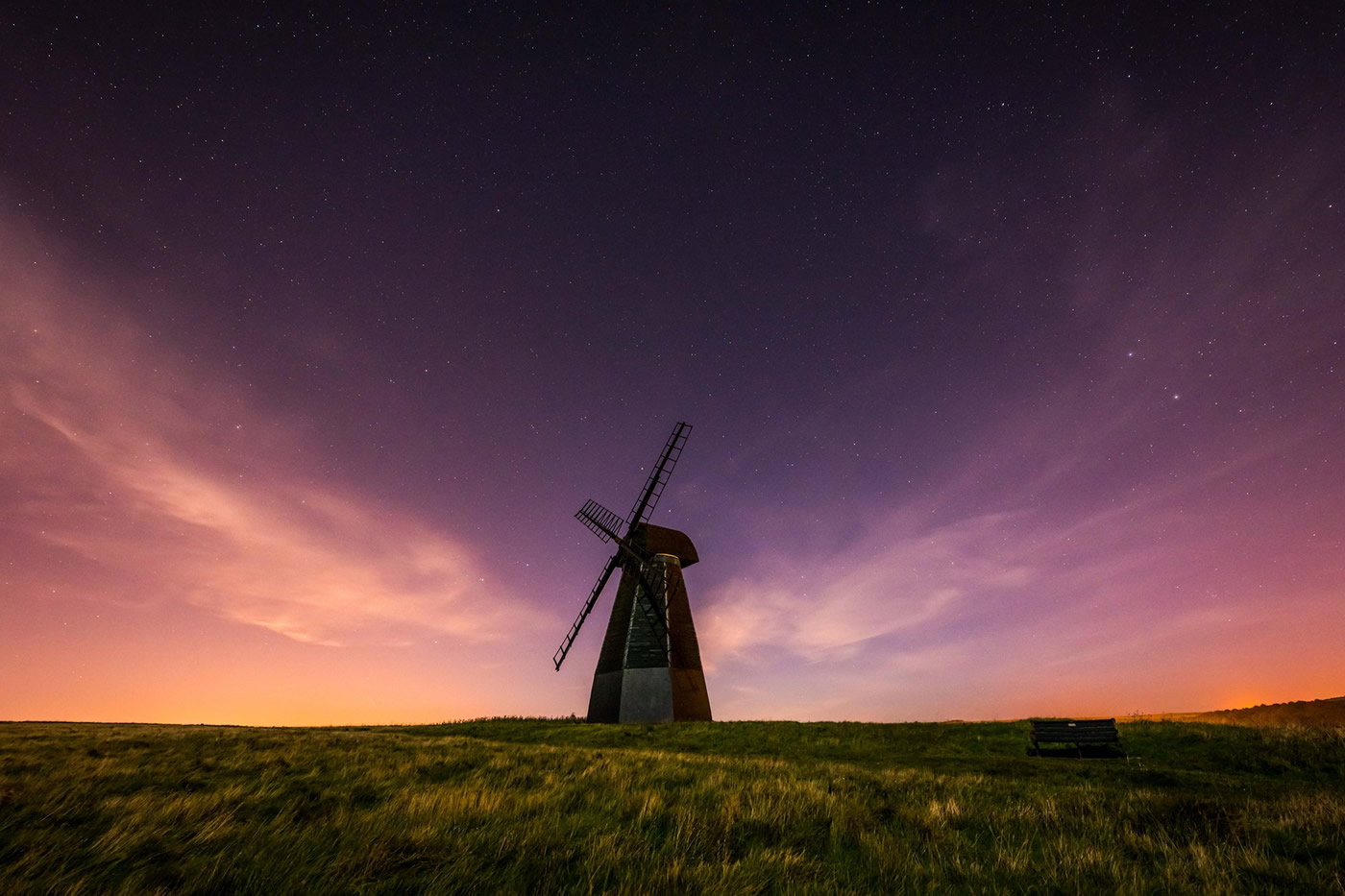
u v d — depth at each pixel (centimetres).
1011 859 521
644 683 3191
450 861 493
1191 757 1545
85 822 616
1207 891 445
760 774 1111
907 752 1794
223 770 1066
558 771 1108
